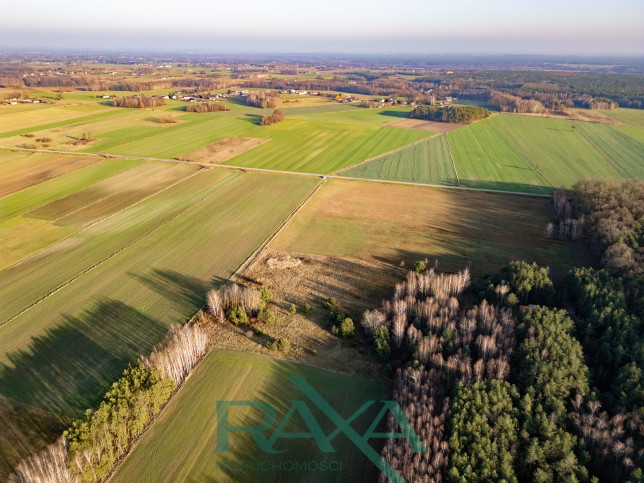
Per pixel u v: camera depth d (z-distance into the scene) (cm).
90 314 5906
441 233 8462
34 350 5219
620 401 3997
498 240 8169
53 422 4203
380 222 8950
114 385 4191
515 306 5862
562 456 3500
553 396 4056
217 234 8331
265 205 9756
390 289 6594
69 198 10044
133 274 6912
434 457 3522
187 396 4575
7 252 7575
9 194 10219
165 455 3903
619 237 6931
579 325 5178
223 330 5641
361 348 5328
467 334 5109
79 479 3506
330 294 6456
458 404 3941
